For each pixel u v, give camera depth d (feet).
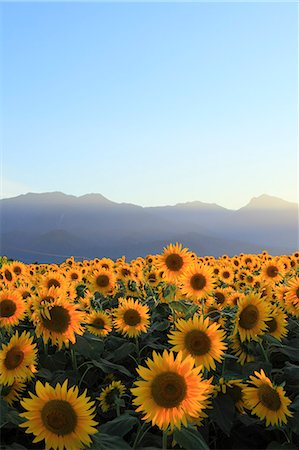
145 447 4.51
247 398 5.14
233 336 6.73
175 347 5.40
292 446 5.08
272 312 7.23
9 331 7.49
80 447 4.16
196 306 7.02
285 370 6.37
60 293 6.70
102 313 8.35
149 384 4.22
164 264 9.23
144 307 8.23
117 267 15.19
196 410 4.17
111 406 6.14
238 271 17.22
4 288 11.17
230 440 5.50
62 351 7.22
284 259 18.92
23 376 5.50
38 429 4.18
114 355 7.59
